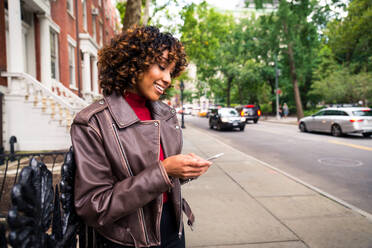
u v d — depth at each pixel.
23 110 8.04
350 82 23.03
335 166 6.82
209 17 18.69
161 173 0.89
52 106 8.41
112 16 26.03
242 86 38.91
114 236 1.01
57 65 11.48
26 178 0.74
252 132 16.45
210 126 20.20
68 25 13.37
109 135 0.96
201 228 3.20
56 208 1.08
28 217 0.72
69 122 8.24
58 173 5.01
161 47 1.06
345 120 12.48
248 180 5.37
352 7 22.05
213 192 4.60
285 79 34.78
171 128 1.23
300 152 8.96
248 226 3.25
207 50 18.92
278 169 6.49
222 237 2.97
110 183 0.95
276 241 2.88
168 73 1.12
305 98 36.50
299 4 14.79
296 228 3.20
